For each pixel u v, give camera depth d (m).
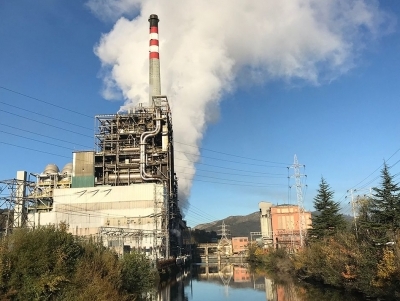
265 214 187.12
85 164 106.81
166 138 109.12
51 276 22.16
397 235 38.56
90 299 23.17
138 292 36.09
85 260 26.67
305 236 84.75
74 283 23.78
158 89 116.06
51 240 24.27
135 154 109.25
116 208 99.44
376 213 47.31
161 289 63.94
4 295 20.08
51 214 100.94
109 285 26.94
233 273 104.75
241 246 195.00
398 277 33.75
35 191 106.88
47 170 112.25
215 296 55.81
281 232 140.62
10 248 22.56
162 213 96.75
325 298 43.38
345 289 46.16
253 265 129.88
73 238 27.27
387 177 46.84
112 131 111.31
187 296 56.09
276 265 88.81
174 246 118.56
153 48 118.62
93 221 99.38
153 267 62.47
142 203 98.88
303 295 48.19
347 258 45.28
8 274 21.12
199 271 120.81
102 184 107.81
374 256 39.88
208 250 198.62
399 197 45.72
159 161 107.25
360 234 48.22
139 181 107.25
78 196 101.50
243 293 58.25
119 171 108.50
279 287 60.31
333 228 68.06
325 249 52.91
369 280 39.12
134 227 96.56
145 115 112.06
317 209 71.81
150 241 83.25
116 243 69.50
